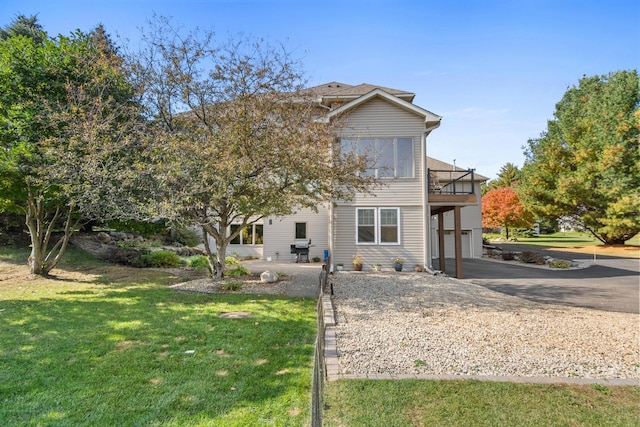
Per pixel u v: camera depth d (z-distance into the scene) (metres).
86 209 10.38
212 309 7.53
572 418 3.31
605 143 24.44
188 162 8.87
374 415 3.34
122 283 11.13
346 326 6.50
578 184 24.78
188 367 4.40
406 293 9.75
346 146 14.54
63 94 10.73
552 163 27.39
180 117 10.66
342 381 4.07
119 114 10.12
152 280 11.75
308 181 10.15
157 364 4.48
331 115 13.88
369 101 14.86
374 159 12.95
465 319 7.02
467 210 24.00
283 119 9.91
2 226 15.95
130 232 19.89
